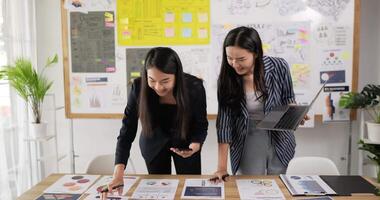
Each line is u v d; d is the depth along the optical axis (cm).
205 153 341
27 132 318
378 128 277
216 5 305
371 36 318
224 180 183
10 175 305
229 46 176
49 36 345
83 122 351
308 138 334
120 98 322
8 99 299
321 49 303
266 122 171
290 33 303
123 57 317
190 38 311
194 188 172
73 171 346
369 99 285
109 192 166
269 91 199
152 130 197
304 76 306
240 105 200
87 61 320
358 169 330
